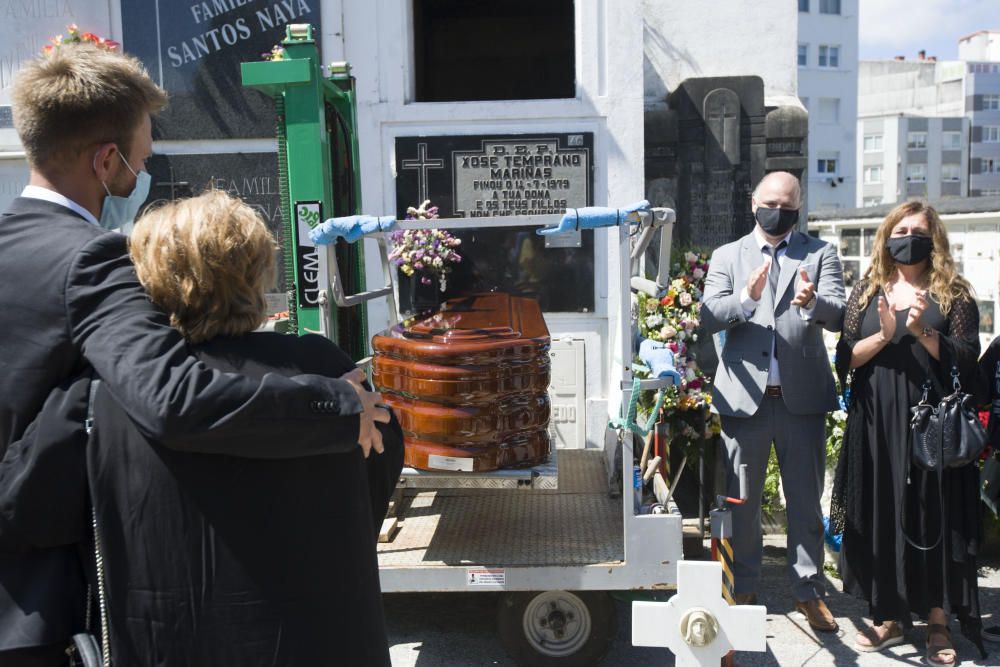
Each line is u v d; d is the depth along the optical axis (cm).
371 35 509
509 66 876
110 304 148
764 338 369
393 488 187
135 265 153
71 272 150
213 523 145
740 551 379
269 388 143
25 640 146
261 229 160
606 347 521
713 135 576
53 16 516
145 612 144
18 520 145
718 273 385
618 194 512
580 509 372
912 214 348
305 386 148
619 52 503
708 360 541
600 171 511
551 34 866
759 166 578
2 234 157
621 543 329
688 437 500
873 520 351
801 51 4359
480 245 517
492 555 320
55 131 162
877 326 353
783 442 372
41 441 145
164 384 138
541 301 520
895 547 349
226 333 155
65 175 166
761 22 621
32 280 151
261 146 522
